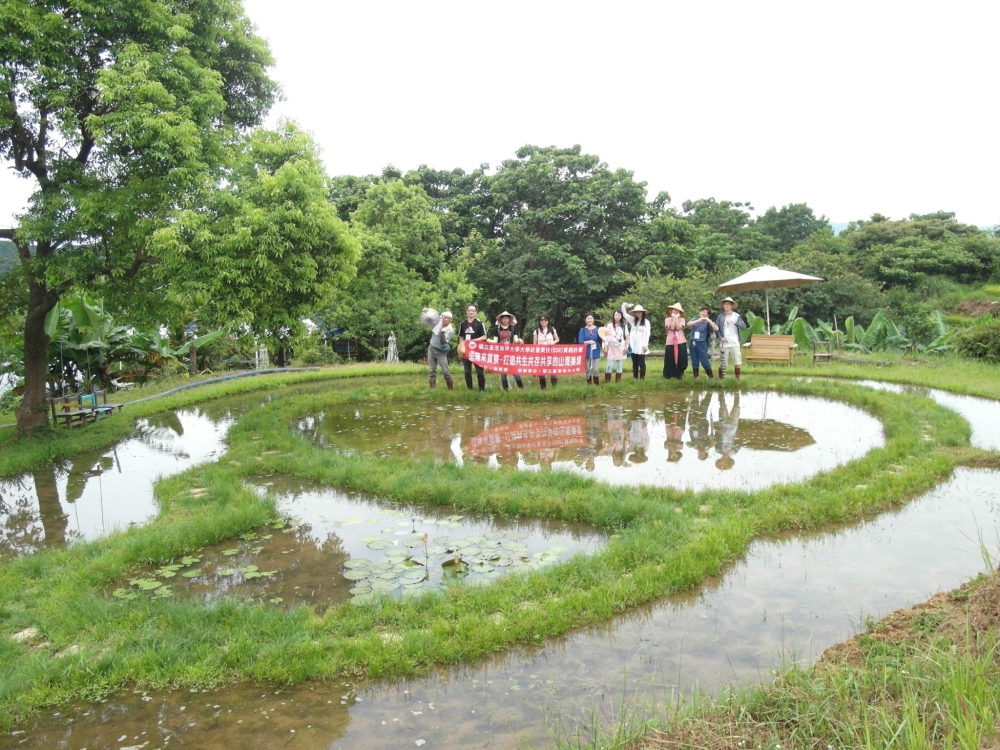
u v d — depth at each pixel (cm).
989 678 307
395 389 1373
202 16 1070
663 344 2236
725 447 882
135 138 909
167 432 1152
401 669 402
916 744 265
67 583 522
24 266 991
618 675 389
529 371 1317
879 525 589
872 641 382
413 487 707
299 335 1184
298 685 396
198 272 992
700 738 307
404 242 2570
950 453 774
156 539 587
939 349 1891
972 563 509
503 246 2909
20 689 392
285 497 738
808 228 4475
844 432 949
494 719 356
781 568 514
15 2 869
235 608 468
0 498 786
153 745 349
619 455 856
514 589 482
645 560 522
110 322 1553
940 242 3372
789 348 1656
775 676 358
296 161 1136
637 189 2773
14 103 930
